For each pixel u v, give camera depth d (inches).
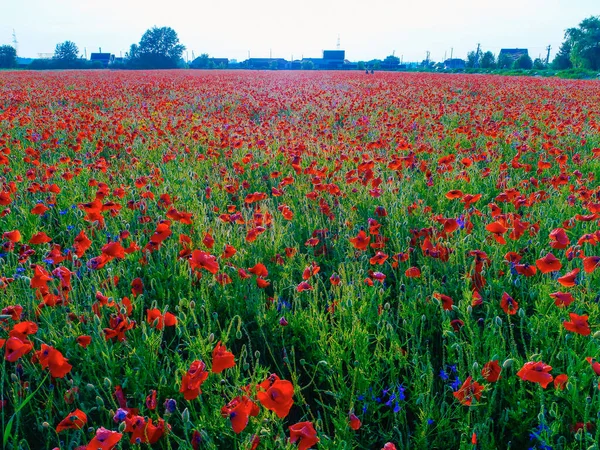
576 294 114.7
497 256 133.6
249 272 130.6
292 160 237.1
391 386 95.8
